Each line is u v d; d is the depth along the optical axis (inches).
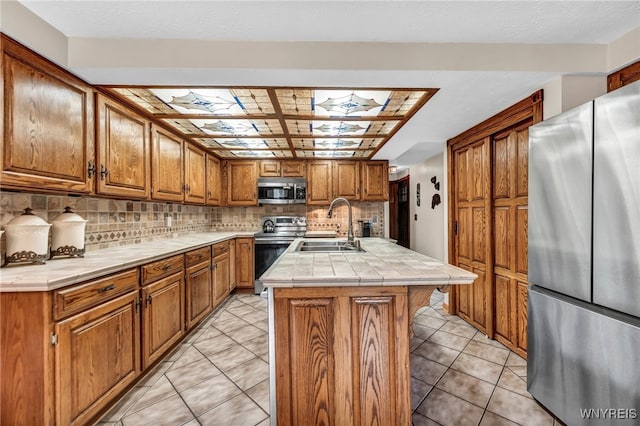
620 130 44.6
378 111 93.5
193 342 96.0
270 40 64.2
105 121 74.0
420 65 64.8
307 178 163.0
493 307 97.0
